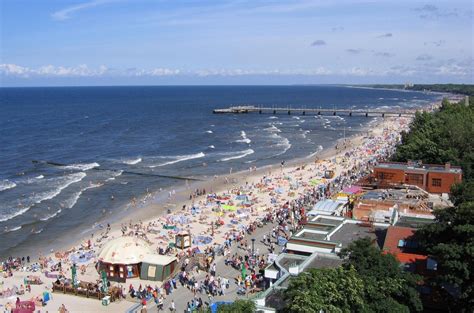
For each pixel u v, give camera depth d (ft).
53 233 261.85
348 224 200.34
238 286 186.19
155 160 454.81
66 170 411.95
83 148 518.37
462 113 448.24
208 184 364.79
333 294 117.19
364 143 537.65
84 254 221.87
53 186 357.82
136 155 480.64
